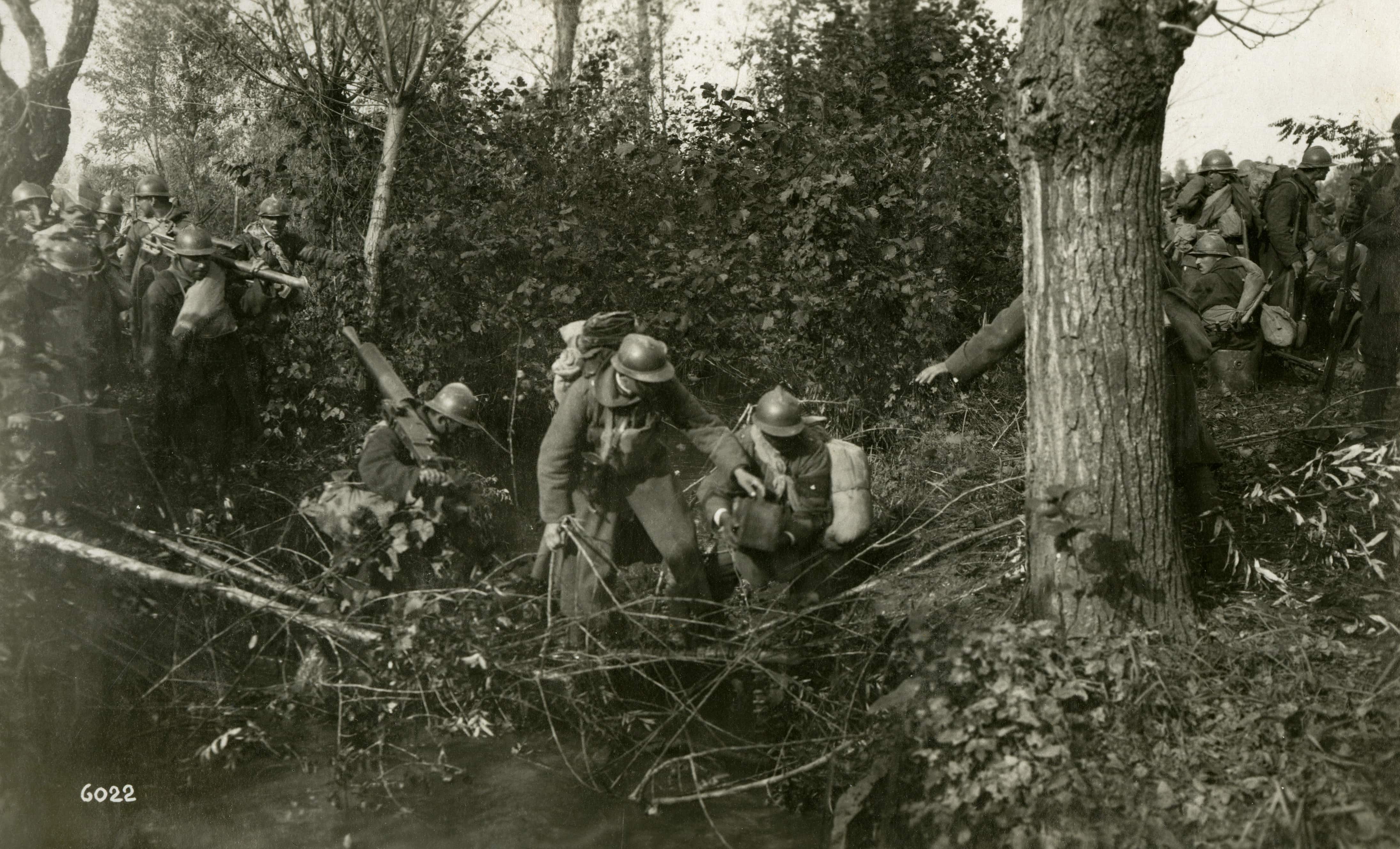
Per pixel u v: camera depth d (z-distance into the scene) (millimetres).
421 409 5438
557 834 4094
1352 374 9609
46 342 5883
